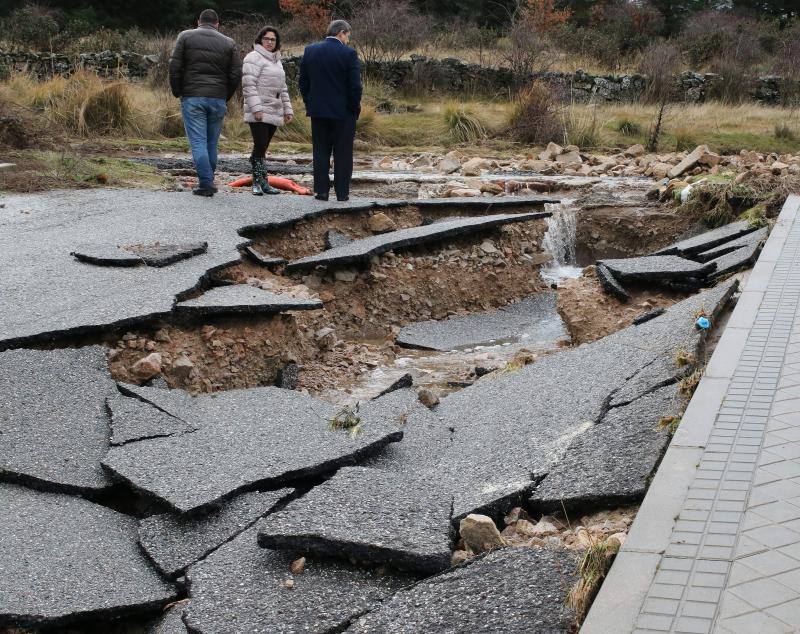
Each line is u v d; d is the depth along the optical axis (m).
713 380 4.50
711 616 2.66
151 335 5.85
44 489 4.12
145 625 3.47
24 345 5.34
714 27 29.19
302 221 8.98
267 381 6.30
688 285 7.61
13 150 12.52
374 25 24.25
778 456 3.63
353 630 3.03
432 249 9.05
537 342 8.05
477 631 2.88
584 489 3.76
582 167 15.22
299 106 19.28
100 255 7.04
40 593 3.41
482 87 22.39
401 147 17.56
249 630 3.09
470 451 4.52
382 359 7.38
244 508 3.88
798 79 22.92
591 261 10.85
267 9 33.59
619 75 22.39
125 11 32.16
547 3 27.83
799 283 6.16
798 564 2.89
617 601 2.78
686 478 3.51
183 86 9.76
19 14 26.94
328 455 4.27
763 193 10.22
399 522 3.56
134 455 4.29
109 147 14.88
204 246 7.41
